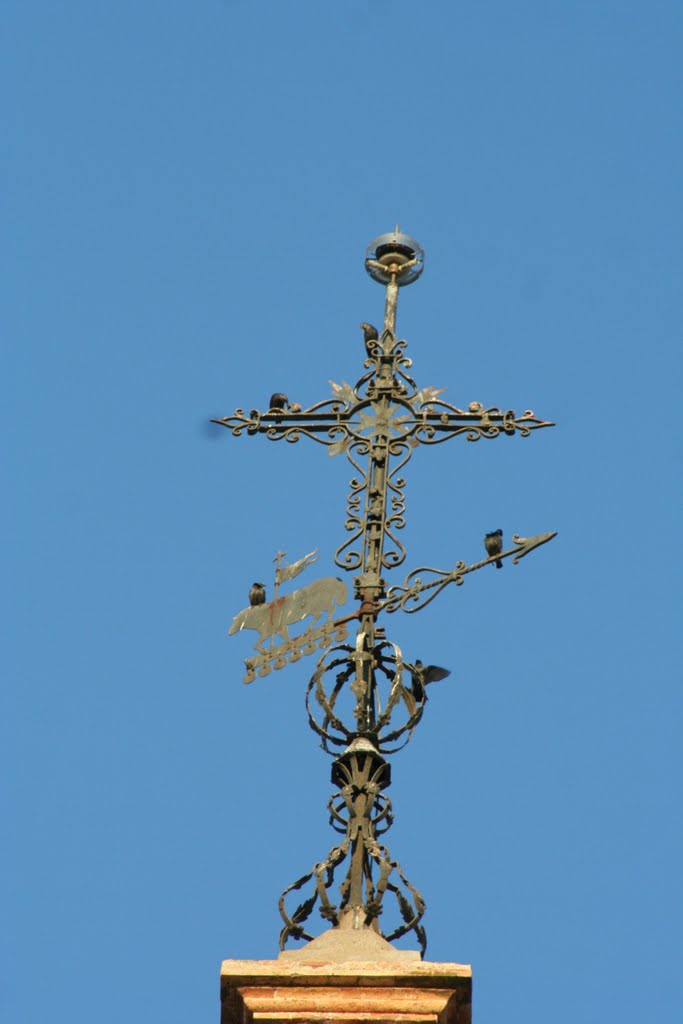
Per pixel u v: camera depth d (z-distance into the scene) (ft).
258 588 138.10
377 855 124.98
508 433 145.38
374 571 137.39
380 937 121.70
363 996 116.57
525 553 138.10
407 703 131.64
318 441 145.38
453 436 145.18
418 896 123.85
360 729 130.72
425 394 146.10
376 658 134.72
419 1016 115.75
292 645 135.85
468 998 116.47
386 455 143.33
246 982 117.08
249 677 135.85
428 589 136.77
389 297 152.35
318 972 116.98
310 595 136.98
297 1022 116.06
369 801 127.75
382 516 139.64
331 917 123.75
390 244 155.02
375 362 147.64
